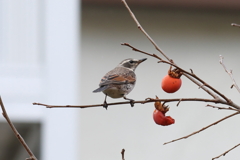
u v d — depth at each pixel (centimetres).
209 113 1388
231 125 1388
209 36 1409
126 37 1388
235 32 1415
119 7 1377
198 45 1405
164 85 661
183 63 1392
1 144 1223
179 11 1401
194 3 1344
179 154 1373
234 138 1383
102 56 1373
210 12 1407
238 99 1392
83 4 1366
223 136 1381
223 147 1380
